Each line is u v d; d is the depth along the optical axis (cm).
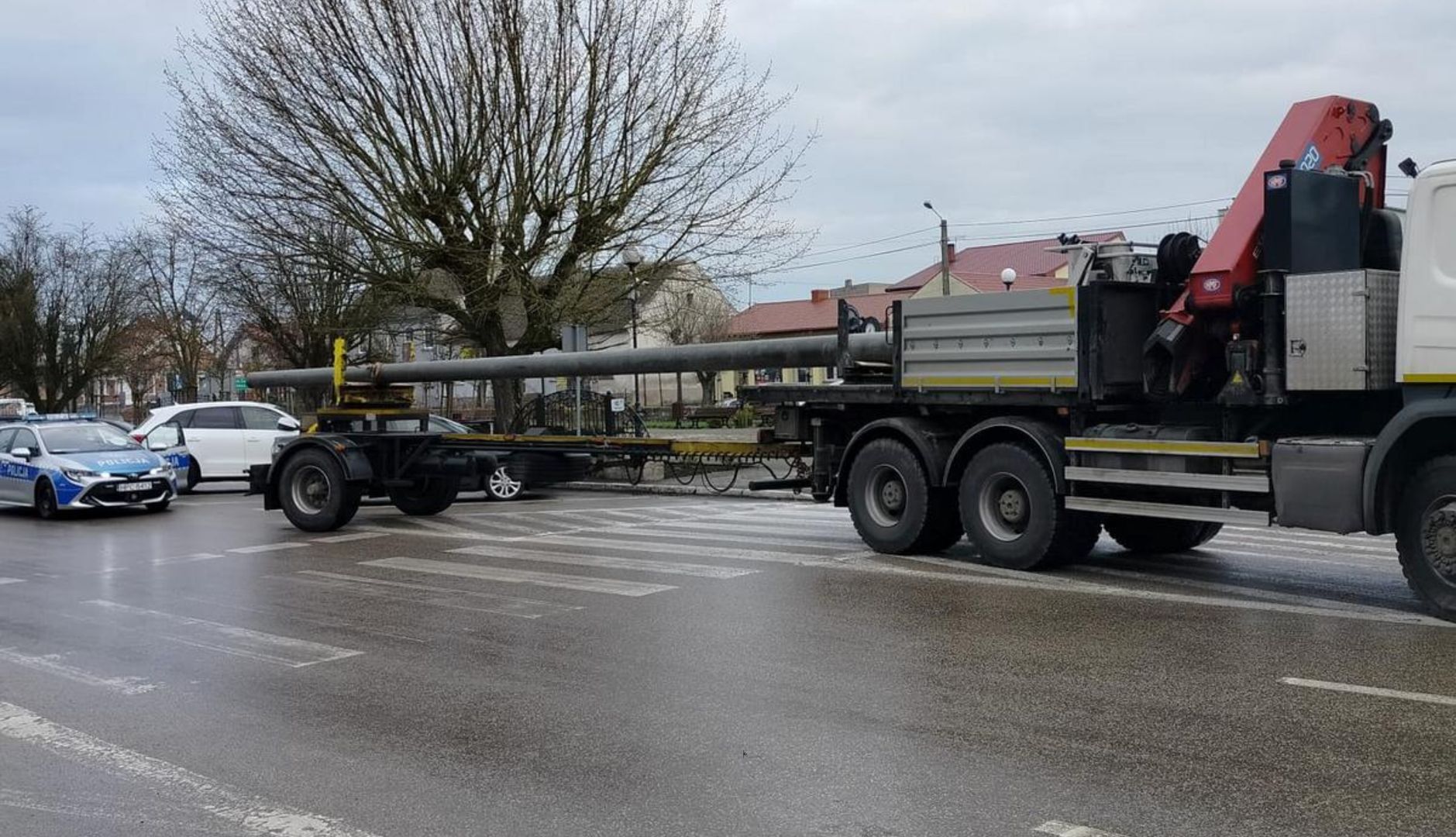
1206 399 971
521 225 2369
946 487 1096
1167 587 943
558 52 2352
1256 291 902
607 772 516
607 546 1272
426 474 1617
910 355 1097
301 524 1515
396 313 2872
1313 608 848
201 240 2484
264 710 636
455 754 548
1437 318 783
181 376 4759
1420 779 480
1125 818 445
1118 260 999
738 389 1366
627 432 2264
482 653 757
